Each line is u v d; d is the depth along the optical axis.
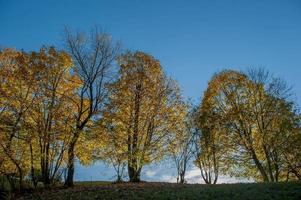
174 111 38.09
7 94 33.00
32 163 33.06
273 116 41.06
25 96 33.69
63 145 34.00
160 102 37.31
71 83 35.66
